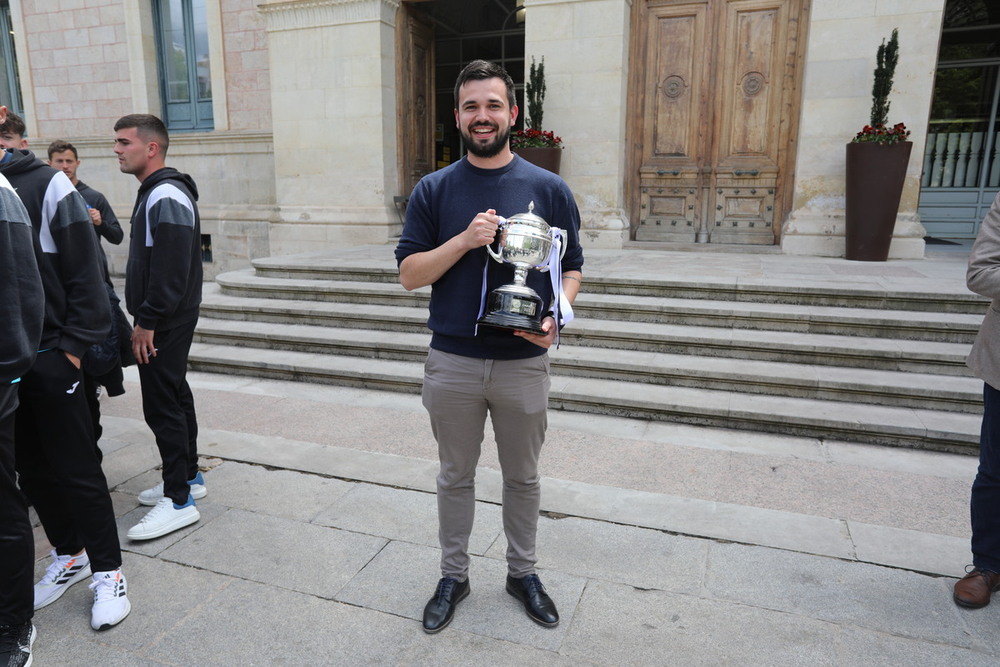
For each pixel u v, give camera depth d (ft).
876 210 22.36
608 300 17.89
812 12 23.67
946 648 7.21
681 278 18.52
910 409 13.50
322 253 26.17
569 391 14.61
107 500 7.87
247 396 15.75
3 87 39.55
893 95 23.30
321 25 29.84
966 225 29.86
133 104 35.40
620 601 8.04
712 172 27.78
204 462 11.94
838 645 7.26
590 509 10.12
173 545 9.30
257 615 7.87
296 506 10.40
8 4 38.42
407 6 30.94
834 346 14.87
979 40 28.35
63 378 7.43
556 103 27.25
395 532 9.65
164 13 34.81
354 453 12.30
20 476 8.14
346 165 30.73
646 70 27.86
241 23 32.63
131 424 13.93
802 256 24.66
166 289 8.93
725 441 12.98
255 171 33.76
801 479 11.22
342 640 7.44
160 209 8.93
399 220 31.32
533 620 7.70
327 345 18.03
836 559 8.81
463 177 7.25
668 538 9.35
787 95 26.23
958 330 15.12
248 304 20.43
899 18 22.80
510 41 35.06
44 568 8.99
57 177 7.61
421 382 15.80
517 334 6.79
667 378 15.02
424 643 7.38
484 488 10.89
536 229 6.73
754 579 8.42
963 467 11.79
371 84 29.63
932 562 8.70
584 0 26.20
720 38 26.71
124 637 7.52
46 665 7.11
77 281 7.58
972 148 29.27
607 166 27.12
